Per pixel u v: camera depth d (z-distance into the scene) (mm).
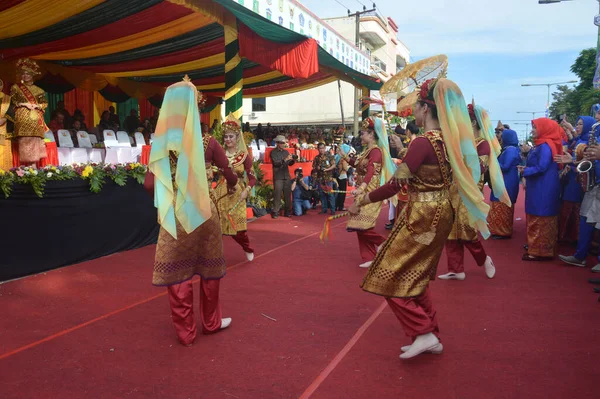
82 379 3168
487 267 5711
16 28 9969
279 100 35312
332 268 6234
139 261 6461
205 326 3926
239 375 3229
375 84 15555
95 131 12719
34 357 3496
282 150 10914
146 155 10391
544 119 6508
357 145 19922
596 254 6938
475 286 5383
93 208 6512
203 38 11094
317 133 24188
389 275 3254
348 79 14906
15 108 7812
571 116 40344
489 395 2953
